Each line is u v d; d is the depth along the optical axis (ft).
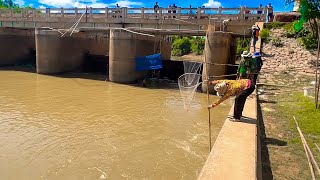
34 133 37.24
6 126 39.63
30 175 26.73
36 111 47.50
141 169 28.40
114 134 37.73
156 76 81.25
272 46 58.29
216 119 45.11
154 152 32.37
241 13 65.62
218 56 62.13
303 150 19.52
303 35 59.57
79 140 35.29
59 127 39.93
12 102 52.75
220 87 21.53
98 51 107.96
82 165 28.89
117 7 76.13
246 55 21.85
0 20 94.27
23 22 90.02
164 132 38.91
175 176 27.14
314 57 52.49
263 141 21.06
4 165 28.45
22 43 104.83
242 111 23.40
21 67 98.12
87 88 67.31
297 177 15.97
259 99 34.06
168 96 61.41
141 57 74.23
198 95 62.28
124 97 59.31
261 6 65.82
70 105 51.85
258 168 16.20
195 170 28.37
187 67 81.92
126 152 32.19
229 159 15.35
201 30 67.72
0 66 97.96
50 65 84.94
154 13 72.59
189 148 33.63
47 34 83.66
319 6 40.04
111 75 74.79
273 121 25.68
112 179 26.43
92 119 43.98
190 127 41.14
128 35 71.92
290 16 67.00
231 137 18.67
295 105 31.07
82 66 99.55
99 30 77.46
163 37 102.83
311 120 25.50
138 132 38.70
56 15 84.69
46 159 29.96
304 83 42.42
